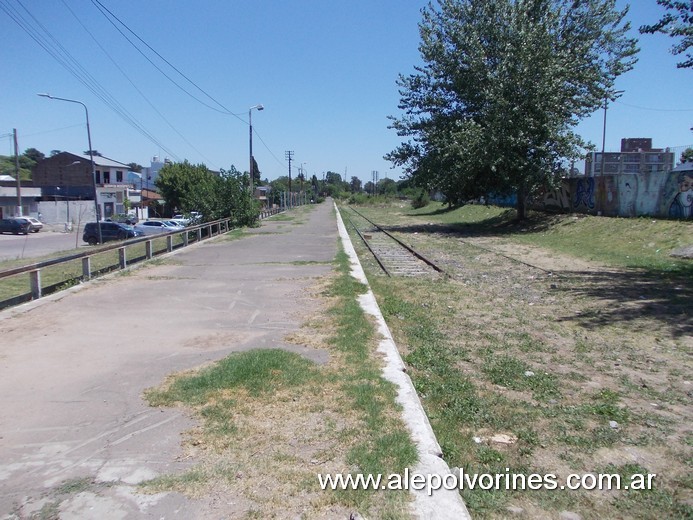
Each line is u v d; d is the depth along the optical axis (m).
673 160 23.92
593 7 29.67
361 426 4.52
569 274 14.74
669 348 7.71
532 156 29.22
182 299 10.29
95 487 3.63
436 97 31.94
